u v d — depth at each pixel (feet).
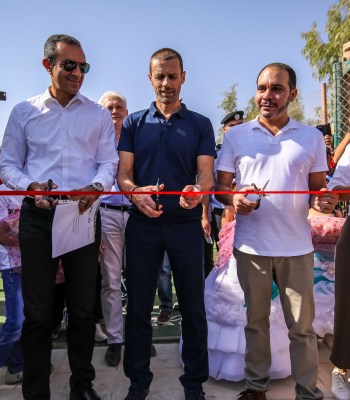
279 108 8.56
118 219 11.37
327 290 11.07
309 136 8.73
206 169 9.09
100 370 10.71
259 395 8.81
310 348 8.50
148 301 9.00
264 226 8.55
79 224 8.21
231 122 17.04
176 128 9.04
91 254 8.59
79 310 8.57
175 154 8.95
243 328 9.93
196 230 9.02
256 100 8.83
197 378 8.96
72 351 8.72
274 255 8.45
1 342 10.12
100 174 8.61
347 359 8.68
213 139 9.41
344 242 8.75
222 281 10.44
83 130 8.66
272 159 8.59
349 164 8.82
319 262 11.26
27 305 8.21
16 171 8.38
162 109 9.21
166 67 8.83
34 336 8.24
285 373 9.88
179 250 8.86
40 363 8.27
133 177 9.34
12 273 10.05
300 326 8.46
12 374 9.94
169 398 9.41
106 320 11.30
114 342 11.17
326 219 11.15
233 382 10.02
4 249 9.93
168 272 14.16
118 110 12.26
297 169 8.55
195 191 8.23
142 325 8.98
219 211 15.87
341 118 15.44
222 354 10.00
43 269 8.25
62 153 8.50
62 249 8.08
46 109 8.52
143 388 8.80
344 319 8.70
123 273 15.56
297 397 8.55
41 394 8.31
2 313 15.08
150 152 9.02
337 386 9.30
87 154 8.77
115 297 11.28
